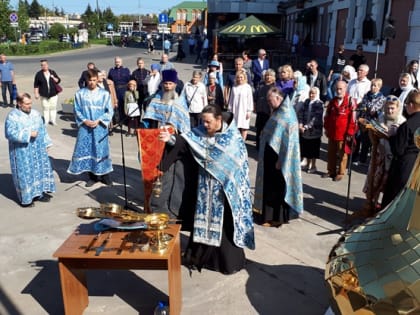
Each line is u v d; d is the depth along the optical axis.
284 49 27.58
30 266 4.56
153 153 5.22
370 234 2.75
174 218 4.39
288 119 5.10
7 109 13.60
